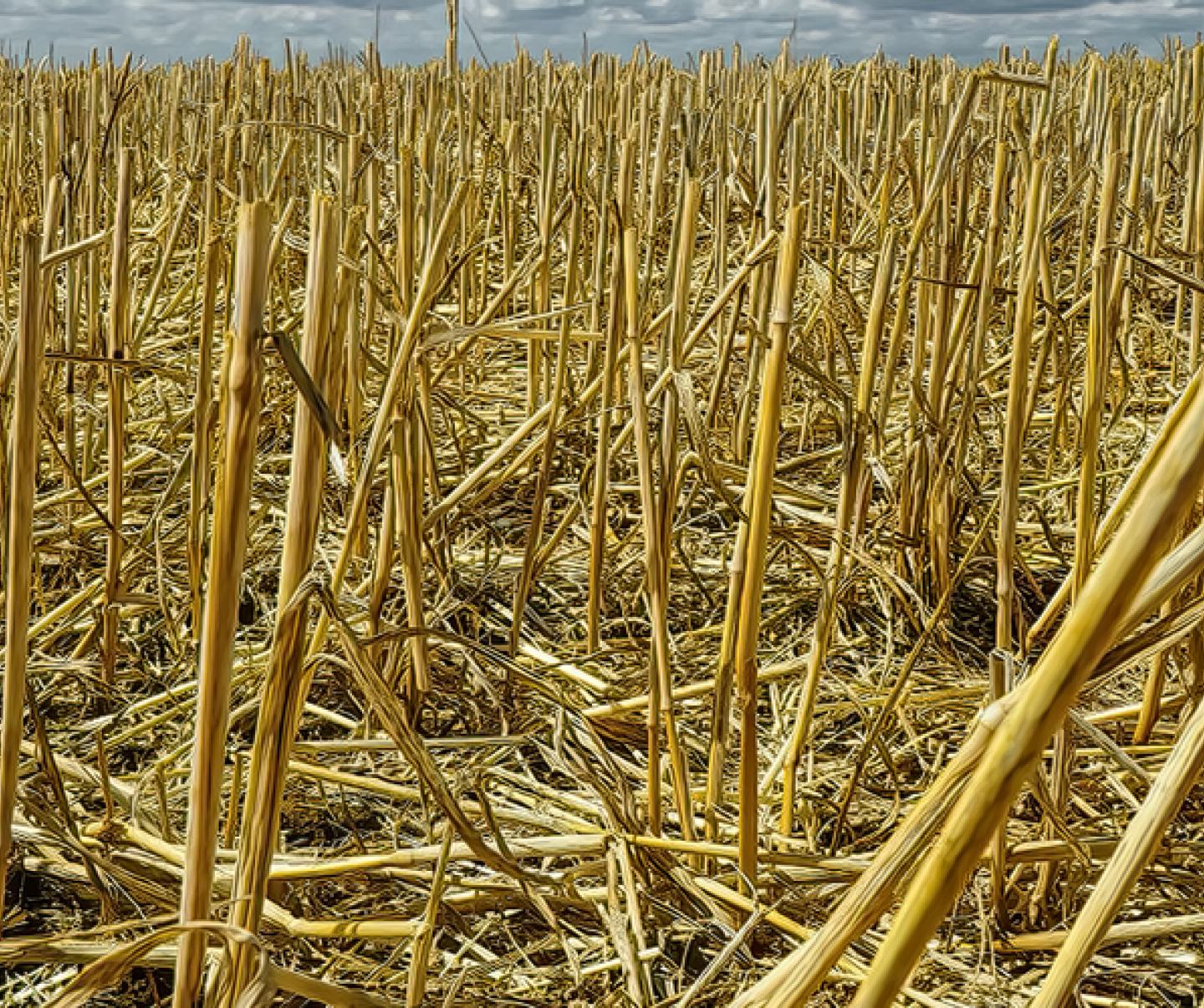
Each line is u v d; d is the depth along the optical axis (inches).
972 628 119.3
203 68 377.7
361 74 301.6
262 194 169.2
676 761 77.9
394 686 93.7
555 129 147.9
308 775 84.9
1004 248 179.0
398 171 95.0
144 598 99.3
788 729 100.7
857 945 72.8
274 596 119.0
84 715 100.3
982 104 218.5
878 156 215.8
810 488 137.8
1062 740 75.6
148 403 157.9
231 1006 45.4
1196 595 84.7
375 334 175.8
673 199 219.1
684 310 76.2
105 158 125.6
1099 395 75.9
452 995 66.1
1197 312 153.4
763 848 83.6
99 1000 70.8
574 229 148.9
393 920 72.9
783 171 160.4
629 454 140.3
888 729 101.1
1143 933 71.9
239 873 46.1
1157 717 92.0
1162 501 27.7
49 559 121.7
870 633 117.2
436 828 83.8
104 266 185.5
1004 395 166.7
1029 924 77.3
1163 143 195.9
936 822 36.4
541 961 75.0
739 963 72.9
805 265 166.2
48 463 139.4
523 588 103.7
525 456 121.0
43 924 75.3
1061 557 115.6
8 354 69.4
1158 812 33.8
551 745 95.8
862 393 75.9
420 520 89.5
